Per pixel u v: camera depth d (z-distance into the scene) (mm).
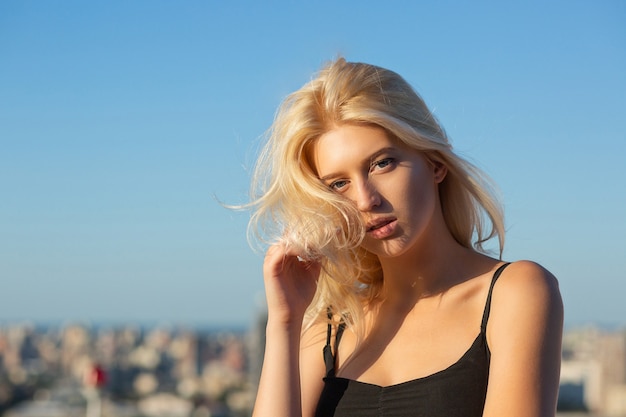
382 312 1637
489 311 1459
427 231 1568
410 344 1536
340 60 1590
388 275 1632
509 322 1405
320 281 1703
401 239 1516
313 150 1585
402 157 1522
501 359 1384
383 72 1557
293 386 1634
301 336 1730
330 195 1550
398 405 1476
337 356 1657
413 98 1548
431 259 1571
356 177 1526
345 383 1574
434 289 1569
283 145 1581
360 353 1610
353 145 1520
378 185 1519
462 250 1577
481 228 1619
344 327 1680
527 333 1380
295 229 1611
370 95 1521
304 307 1673
